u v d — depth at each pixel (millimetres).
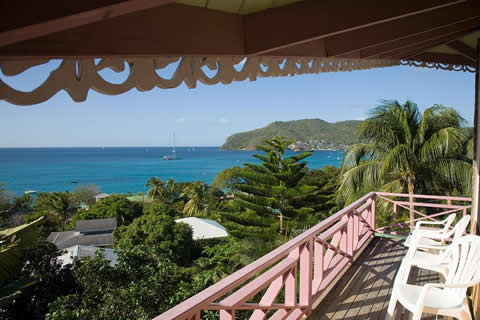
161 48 1027
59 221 32969
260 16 1338
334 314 2715
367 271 3609
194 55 1140
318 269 2955
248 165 12617
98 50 867
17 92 741
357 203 3896
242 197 12242
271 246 9930
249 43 1338
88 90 878
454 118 8617
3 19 563
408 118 8727
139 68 1008
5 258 6988
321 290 2910
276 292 2021
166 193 42000
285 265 2107
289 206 11922
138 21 970
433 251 3598
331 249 3188
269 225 11781
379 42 1857
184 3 1122
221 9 1260
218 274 9531
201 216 30391
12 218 29203
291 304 2250
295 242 2254
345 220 3582
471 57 3473
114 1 591
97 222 25953
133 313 7066
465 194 8578
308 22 1349
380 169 8664
